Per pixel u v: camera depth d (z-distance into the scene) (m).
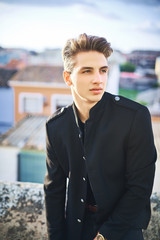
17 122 16.75
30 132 15.07
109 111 1.06
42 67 18.36
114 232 1.04
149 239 1.44
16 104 17.23
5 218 1.53
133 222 1.04
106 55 0.96
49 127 1.21
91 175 1.07
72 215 1.24
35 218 1.49
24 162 13.45
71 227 1.26
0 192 1.57
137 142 1.00
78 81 0.96
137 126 0.99
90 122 1.03
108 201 1.10
